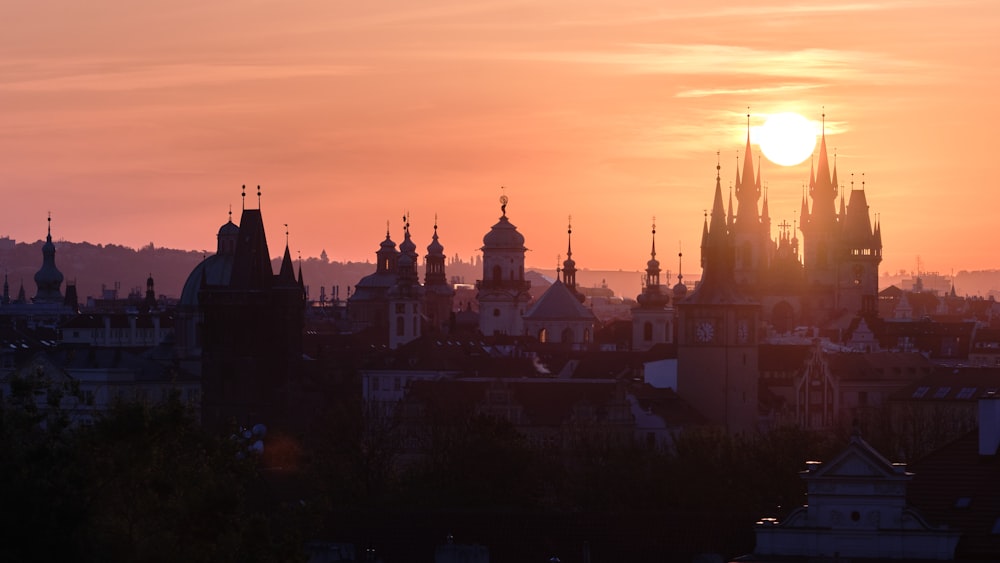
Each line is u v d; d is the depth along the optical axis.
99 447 153.50
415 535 193.75
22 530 141.50
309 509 173.88
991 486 167.12
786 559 164.88
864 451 165.12
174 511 153.12
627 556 190.38
